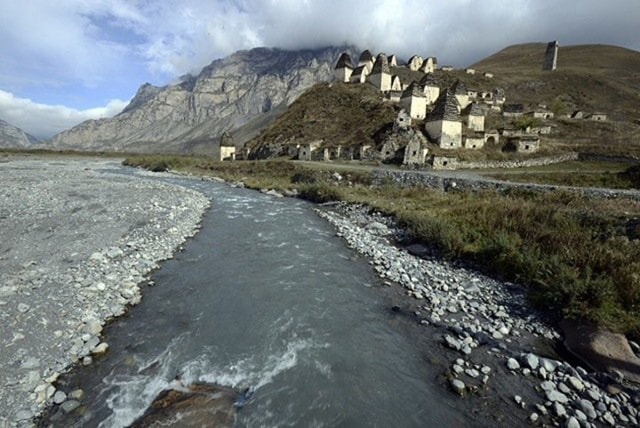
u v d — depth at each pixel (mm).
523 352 8586
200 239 17781
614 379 7375
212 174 53375
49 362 7426
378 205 25188
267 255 15758
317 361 8266
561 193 20828
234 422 6328
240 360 8180
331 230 20766
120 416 6250
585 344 8422
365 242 17969
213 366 7902
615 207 16312
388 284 12836
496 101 78250
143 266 13289
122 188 31031
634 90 101938
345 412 6723
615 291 9523
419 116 58438
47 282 10703
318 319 10242
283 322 10016
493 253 13930
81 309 9547
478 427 6332
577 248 12312
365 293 12094
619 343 8109
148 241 15961
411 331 9664
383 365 8172
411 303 11352
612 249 11555
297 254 16062
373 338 9312
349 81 85562
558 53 155125
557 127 65875
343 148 53156
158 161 70688
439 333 9531
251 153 72812
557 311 10086
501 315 10336
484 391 7270
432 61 107375
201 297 11320
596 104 93562
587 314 9078
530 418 6496
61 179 36969
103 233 16250
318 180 37406
